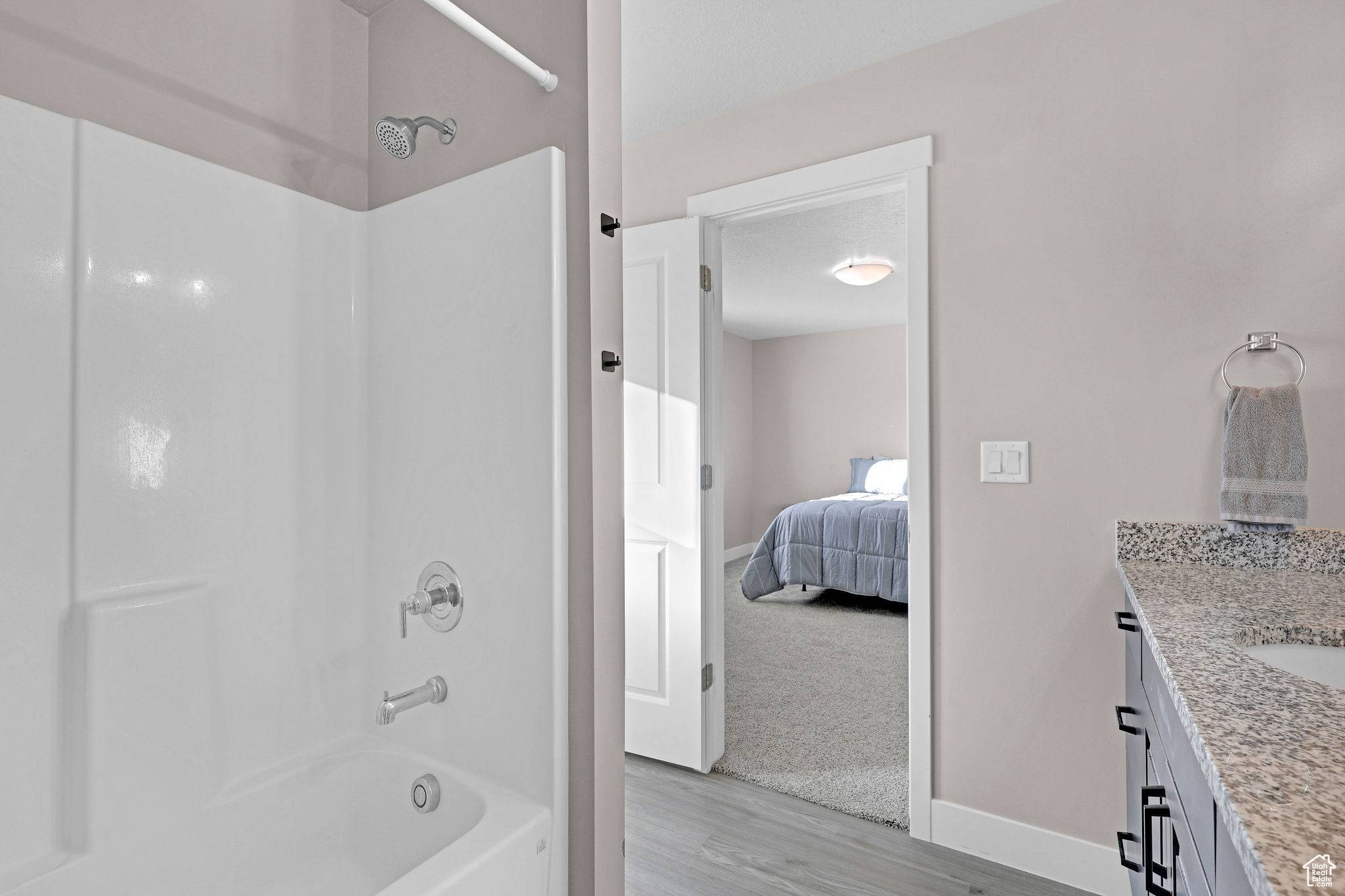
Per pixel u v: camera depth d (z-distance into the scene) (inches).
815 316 245.1
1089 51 67.8
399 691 58.7
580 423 48.9
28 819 43.2
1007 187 71.9
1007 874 70.3
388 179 62.7
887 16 72.3
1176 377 63.7
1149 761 46.6
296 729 57.0
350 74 63.4
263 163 56.9
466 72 56.2
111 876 45.3
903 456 261.4
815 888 67.9
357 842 56.2
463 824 50.5
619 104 50.6
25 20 44.2
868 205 134.6
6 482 42.7
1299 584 52.9
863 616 181.2
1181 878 33.5
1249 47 60.7
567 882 49.0
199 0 53.2
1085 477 67.9
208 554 52.0
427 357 56.4
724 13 72.1
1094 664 67.6
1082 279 68.0
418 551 57.1
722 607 97.1
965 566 74.4
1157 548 63.8
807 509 194.7
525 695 49.1
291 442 57.2
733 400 281.9
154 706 48.1
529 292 48.9
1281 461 56.8
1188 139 63.2
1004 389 71.9
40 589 44.0
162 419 49.6
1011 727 72.0
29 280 43.6
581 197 48.6
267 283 55.8
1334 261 57.5
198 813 49.9
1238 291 61.1
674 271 94.3
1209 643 37.3
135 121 49.4
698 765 92.5
